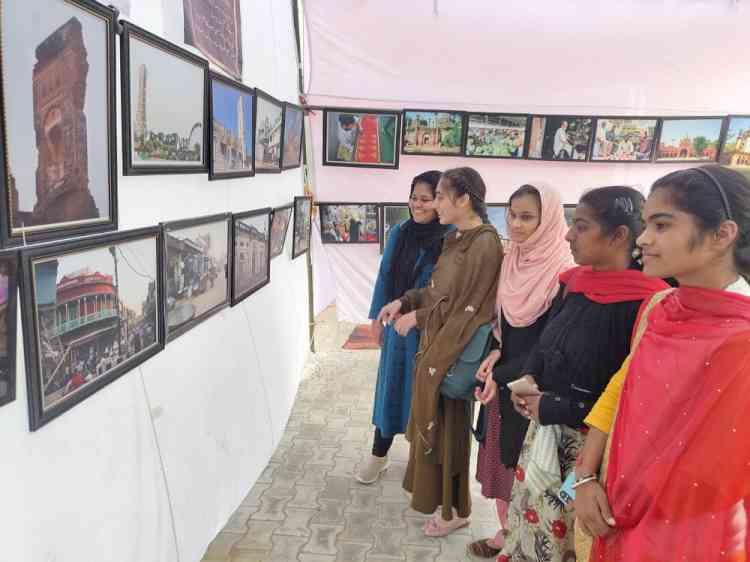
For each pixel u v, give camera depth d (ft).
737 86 13.00
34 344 3.48
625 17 12.61
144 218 5.05
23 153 3.30
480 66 12.94
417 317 6.82
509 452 5.83
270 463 9.42
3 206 3.17
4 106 3.10
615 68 12.97
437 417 6.59
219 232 6.73
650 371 3.20
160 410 5.43
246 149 7.48
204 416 6.57
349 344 15.84
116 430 4.64
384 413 8.19
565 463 4.50
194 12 5.77
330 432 10.64
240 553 7.11
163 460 5.49
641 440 3.16
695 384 2.90
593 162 13.47
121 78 4.37
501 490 6.64
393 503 8.34
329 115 12.91
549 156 13.33
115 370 4.48
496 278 6.31
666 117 13.03
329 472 9.20
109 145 4.19
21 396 3.48
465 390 6.35
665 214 2.97
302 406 11.77
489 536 7.55
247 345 8.20
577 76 13.05
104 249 4.26
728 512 2.77
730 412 2.72
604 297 4.26
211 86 6.11
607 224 4.23
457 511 7.20
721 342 2.80
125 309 4.63
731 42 12.71
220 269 6.84
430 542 7.42
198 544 6.34
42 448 3.69
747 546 2.77
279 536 7.48
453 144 13.24
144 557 5.08
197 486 6.34
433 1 12.46
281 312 10.39
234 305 7.45
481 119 13.08
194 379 6.29
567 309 4.58
